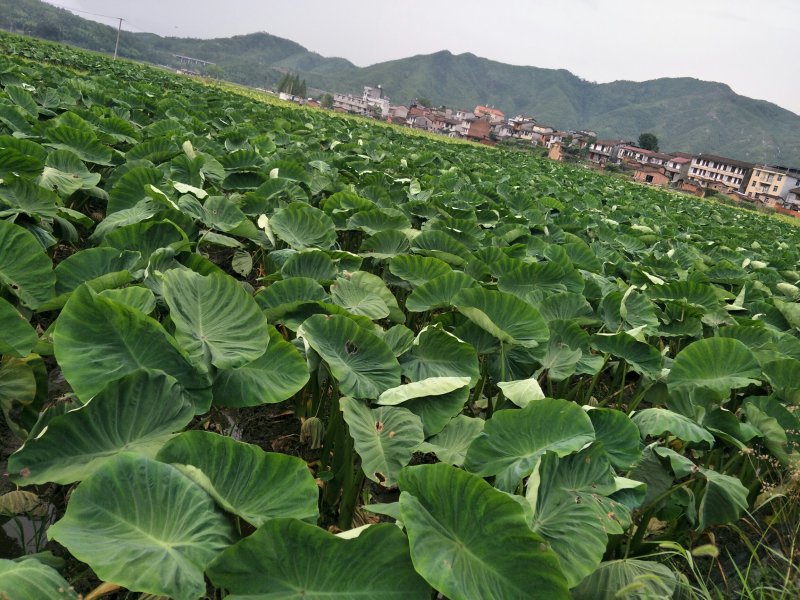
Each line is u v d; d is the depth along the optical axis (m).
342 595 1.56
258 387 2.46
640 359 3.79
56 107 10.15
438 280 3.93
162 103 13.94
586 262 6.65
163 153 6.93
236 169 7.27
